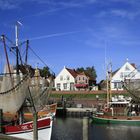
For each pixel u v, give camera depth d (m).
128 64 109.75
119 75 110.06
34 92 41.12
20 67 43.03
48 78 46.56
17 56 42.84
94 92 101.62
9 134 34.75
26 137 35.16
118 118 63.84
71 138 45.81
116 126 60.88
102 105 83.88
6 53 44.38
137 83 64.19
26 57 43.97
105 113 67.06
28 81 38.22
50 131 36.47
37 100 41.66
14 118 38.78
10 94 37.09
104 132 53.03
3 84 37.38
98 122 65.06
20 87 37.47
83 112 85.06
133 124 62.38
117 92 97.50
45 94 43.75
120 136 49.06
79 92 103.31
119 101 73.56
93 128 58.03
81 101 97.50
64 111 86.06
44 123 36.12
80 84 121.50
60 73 123.94
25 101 38.34
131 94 64.12
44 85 43.62
